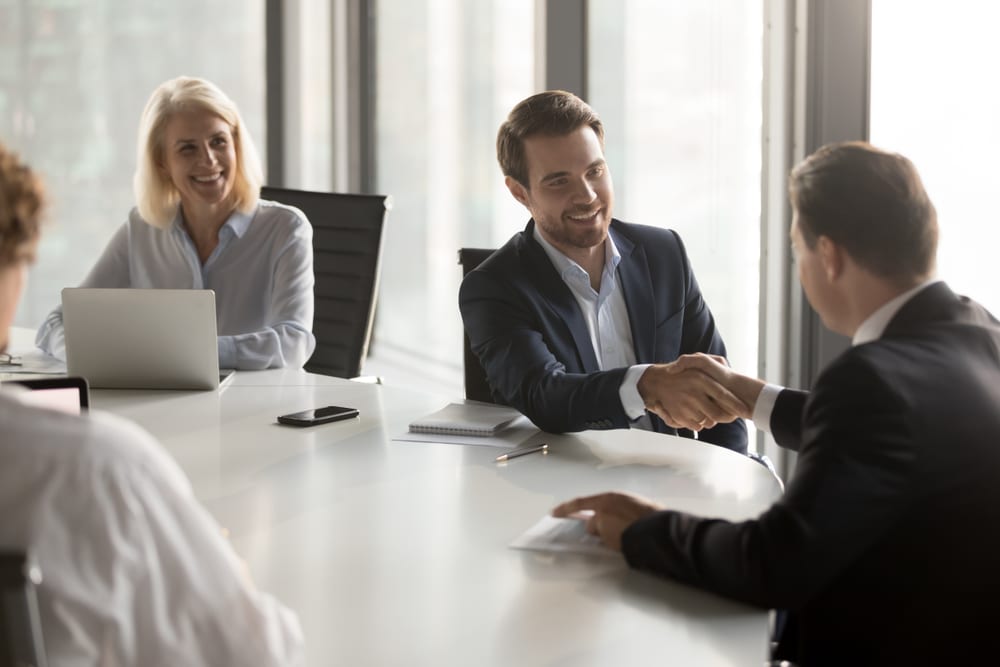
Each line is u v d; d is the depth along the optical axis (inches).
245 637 39.7
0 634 34.6
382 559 59.3
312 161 239.9
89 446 36.7
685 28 144.5
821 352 128.6
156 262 131.9
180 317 101.1
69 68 219.5
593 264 96.3
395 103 227.1
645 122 153.0
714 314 144.6
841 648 52.0
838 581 51.8
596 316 95.7
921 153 120.0
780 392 77.2
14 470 36.0
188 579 38.6
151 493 37.8
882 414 49.6
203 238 131.3
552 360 88.8
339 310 137.6
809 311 129.0
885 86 122.5
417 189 221.0
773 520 51.2
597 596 54.4
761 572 50.9
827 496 49.4
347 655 48.3
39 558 36.1
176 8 226.2
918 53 119.0
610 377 81.7
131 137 225.6
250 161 130.3
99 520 36.7
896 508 49.7
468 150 201.0
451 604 53.5
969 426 50.7
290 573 57.4
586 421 82.7
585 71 162.9
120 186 225.8
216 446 82.6
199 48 229.1
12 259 39.7
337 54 235.9
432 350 219.9
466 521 65.3
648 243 99.0
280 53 235.5
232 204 130.3
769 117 130.0
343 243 138.5
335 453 80.6
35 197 40.1
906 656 50.5
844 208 54.9
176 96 126.0
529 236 96.6
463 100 201.6
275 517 66.2
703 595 54.4
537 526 63.8
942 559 50.1
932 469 49.7
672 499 69.2
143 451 38.1
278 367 116.9
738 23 136.1
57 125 219.9
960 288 118.8
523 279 93.2
